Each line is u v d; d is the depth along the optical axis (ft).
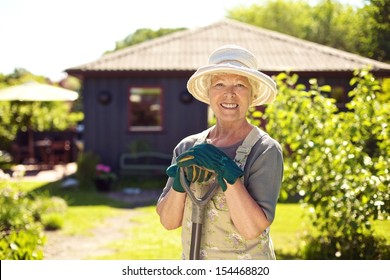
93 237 23.03
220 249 6.84
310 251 16.88
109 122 41.52
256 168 6.72
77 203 32.07
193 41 44.50
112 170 41.55
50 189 37.81
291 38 43.32
